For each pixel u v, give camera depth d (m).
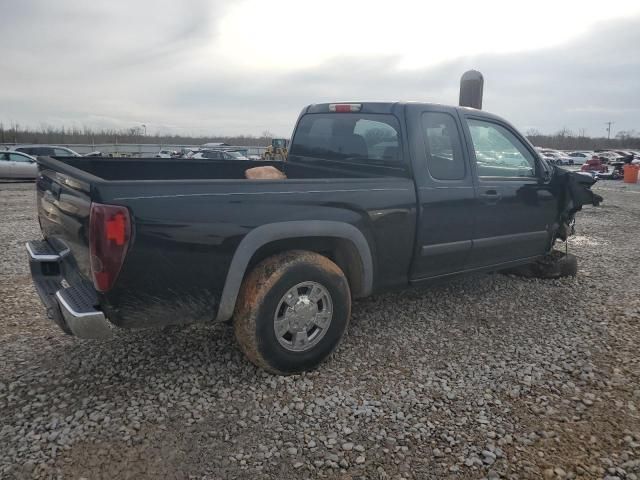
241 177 5.16
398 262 3.86
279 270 3.12
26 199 13.90
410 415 2.92
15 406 2.89
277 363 3.23
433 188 3.97
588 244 8.40
